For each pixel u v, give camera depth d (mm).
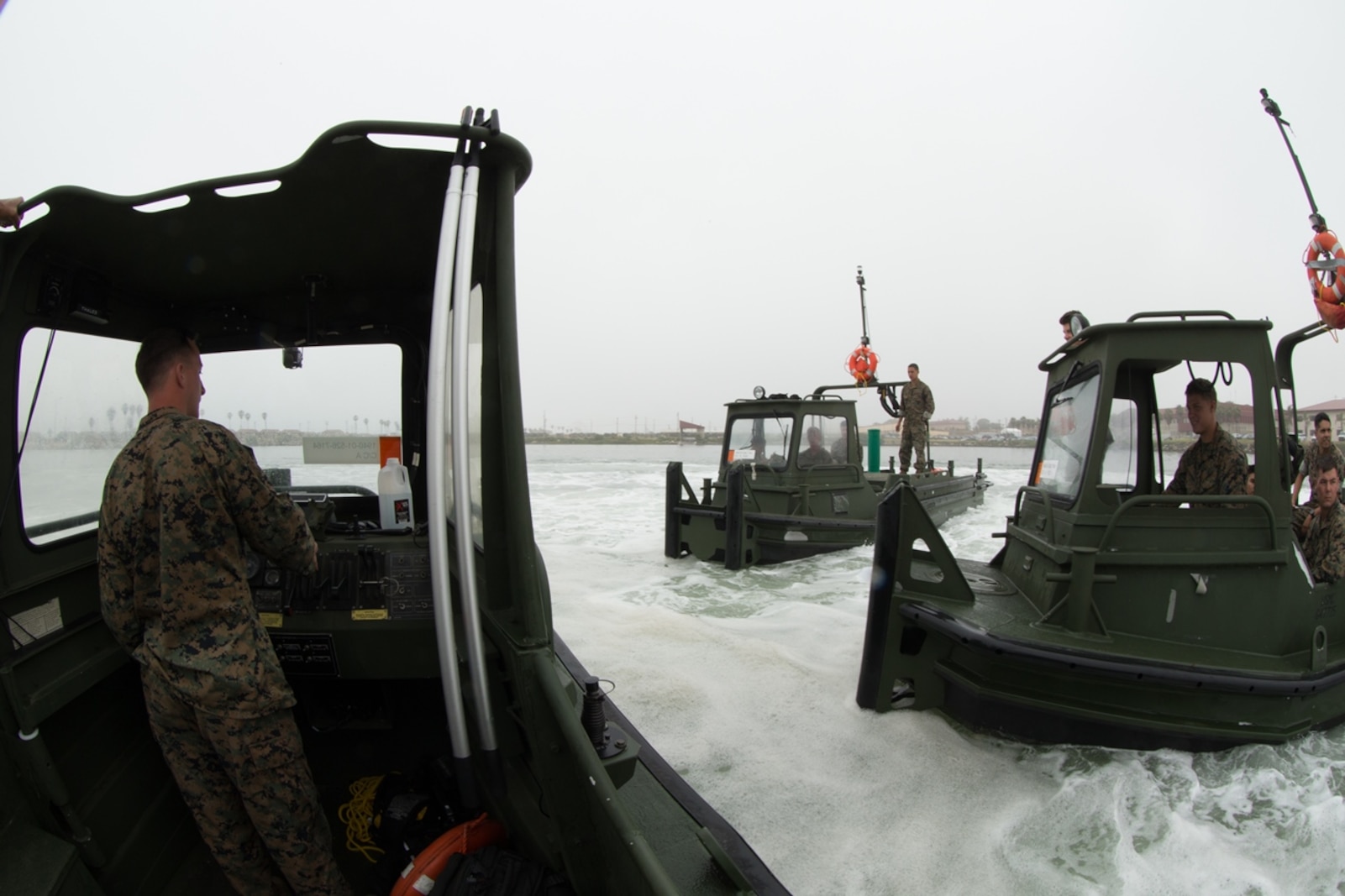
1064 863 2955
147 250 2266
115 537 1859
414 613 2494
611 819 1582
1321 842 2953
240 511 1907
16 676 1812
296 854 1894
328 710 2852
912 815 3309
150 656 1827
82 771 2037
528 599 1855
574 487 18500
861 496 9906
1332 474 4152
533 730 1846
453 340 1775
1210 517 3852
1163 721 3574
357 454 3141
